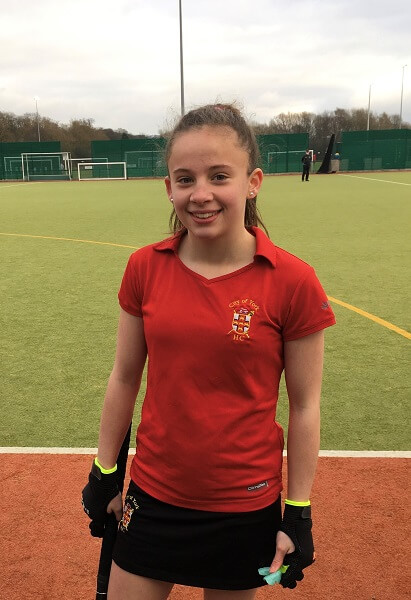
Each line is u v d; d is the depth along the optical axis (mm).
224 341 1390
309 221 14031
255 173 1510
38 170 38188
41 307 6488
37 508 2869
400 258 9281
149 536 1512
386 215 15188
